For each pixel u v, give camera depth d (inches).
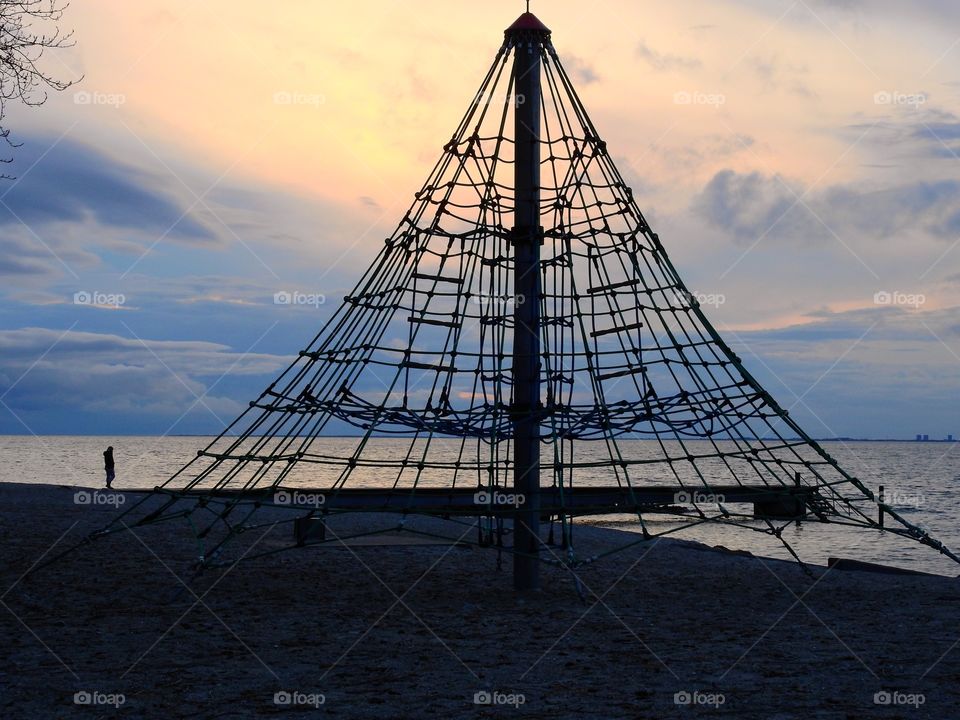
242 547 715.4
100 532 534.6
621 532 1045.8
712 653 366.0
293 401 542.9
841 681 319.6
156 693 300.0
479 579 588.1
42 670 331.0
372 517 1046.4
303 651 366.3
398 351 547.5
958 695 300.0
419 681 318.0
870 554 1132.5
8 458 5157.5
